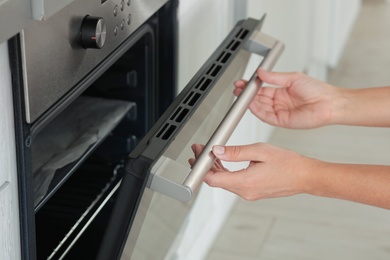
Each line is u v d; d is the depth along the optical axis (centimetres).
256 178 109
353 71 331
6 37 75
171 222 119
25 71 83
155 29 129
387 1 420
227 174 108
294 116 138
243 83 127
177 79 136
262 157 108
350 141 275
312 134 279
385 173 108
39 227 128
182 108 98
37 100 86
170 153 93
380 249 216
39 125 89
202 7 146
